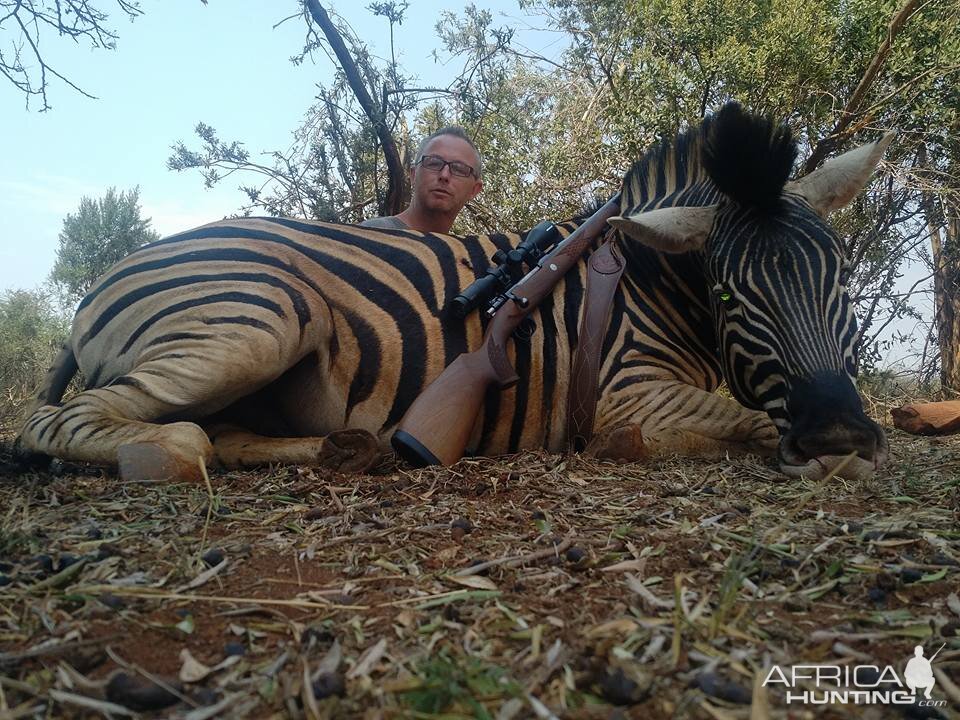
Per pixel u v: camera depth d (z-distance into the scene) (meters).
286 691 1.31
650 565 1.97
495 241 3.87
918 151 6.77
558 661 1.41
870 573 1.91
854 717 1.26
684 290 3.71
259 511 2.51
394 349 3.47
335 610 1.71
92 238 11.87
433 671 1.33
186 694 1.34
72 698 1.29
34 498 2.66
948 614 1.69
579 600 1.75
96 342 3.41
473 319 3.58
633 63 6.65
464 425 3.19
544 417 3.60
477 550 2.11
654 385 3.52
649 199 3.99
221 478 2.98
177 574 1.92
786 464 3.06
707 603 1.72
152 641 1.56
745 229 3.30
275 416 3.59
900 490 2.83
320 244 3.55
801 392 3.05
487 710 1.26
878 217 6.90
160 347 3.17
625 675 1.33
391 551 2.11
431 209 5.23
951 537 2.21
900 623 1.63
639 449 3.25
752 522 2.36
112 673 1.42
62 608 1.70
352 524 2.36
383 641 1.50
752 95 6.13
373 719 1.21
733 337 3.30
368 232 3.71
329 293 3.46
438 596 1.77
